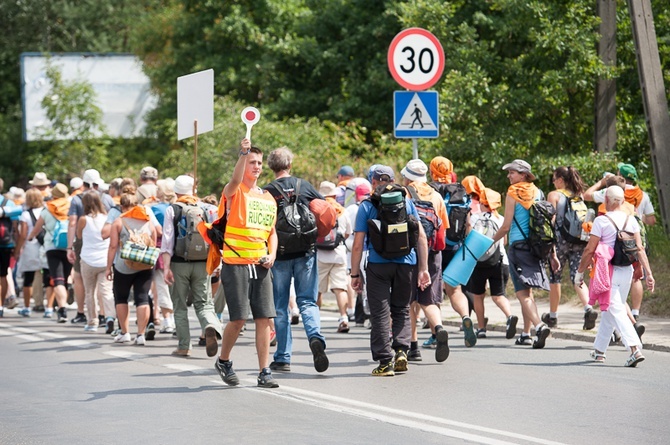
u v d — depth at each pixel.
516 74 53.34
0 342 32.09
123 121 108.38
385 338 24.11
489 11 61.78
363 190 34.53
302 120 68.81
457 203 27.91
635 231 26.20
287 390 22.11
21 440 17.59
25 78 107.38
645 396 21.36
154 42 99.50
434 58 32.72
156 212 31.67
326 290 33.94
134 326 36.78
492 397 21.20
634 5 41.81
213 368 25.75
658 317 34.16
